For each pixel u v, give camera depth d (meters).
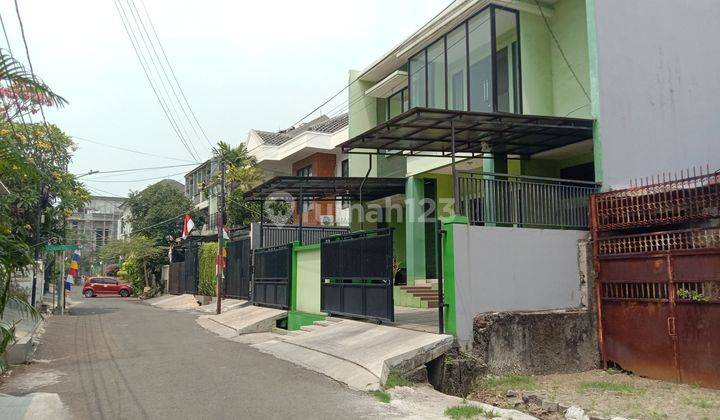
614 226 10.67
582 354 10.64
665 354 9.60
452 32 15.27
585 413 7.31
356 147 12.77
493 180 10.77
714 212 9.10
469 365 9.44
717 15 12.82
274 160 29.39
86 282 42.50
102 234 74.19
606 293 10.73
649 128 11.81
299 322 15.44
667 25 12.31
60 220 22.27
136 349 12.59
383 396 7.79
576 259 11.19
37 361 10.90
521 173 14.41
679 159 11.98
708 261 9.04
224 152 29.08
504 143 12.69
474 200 10.53
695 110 12.29
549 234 10.95
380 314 11.71
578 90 13.67
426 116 10.47
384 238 11.72
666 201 9.82
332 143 26.06
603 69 11.52
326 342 11.59
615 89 11.59
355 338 11.20
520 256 10.59
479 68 14.14
